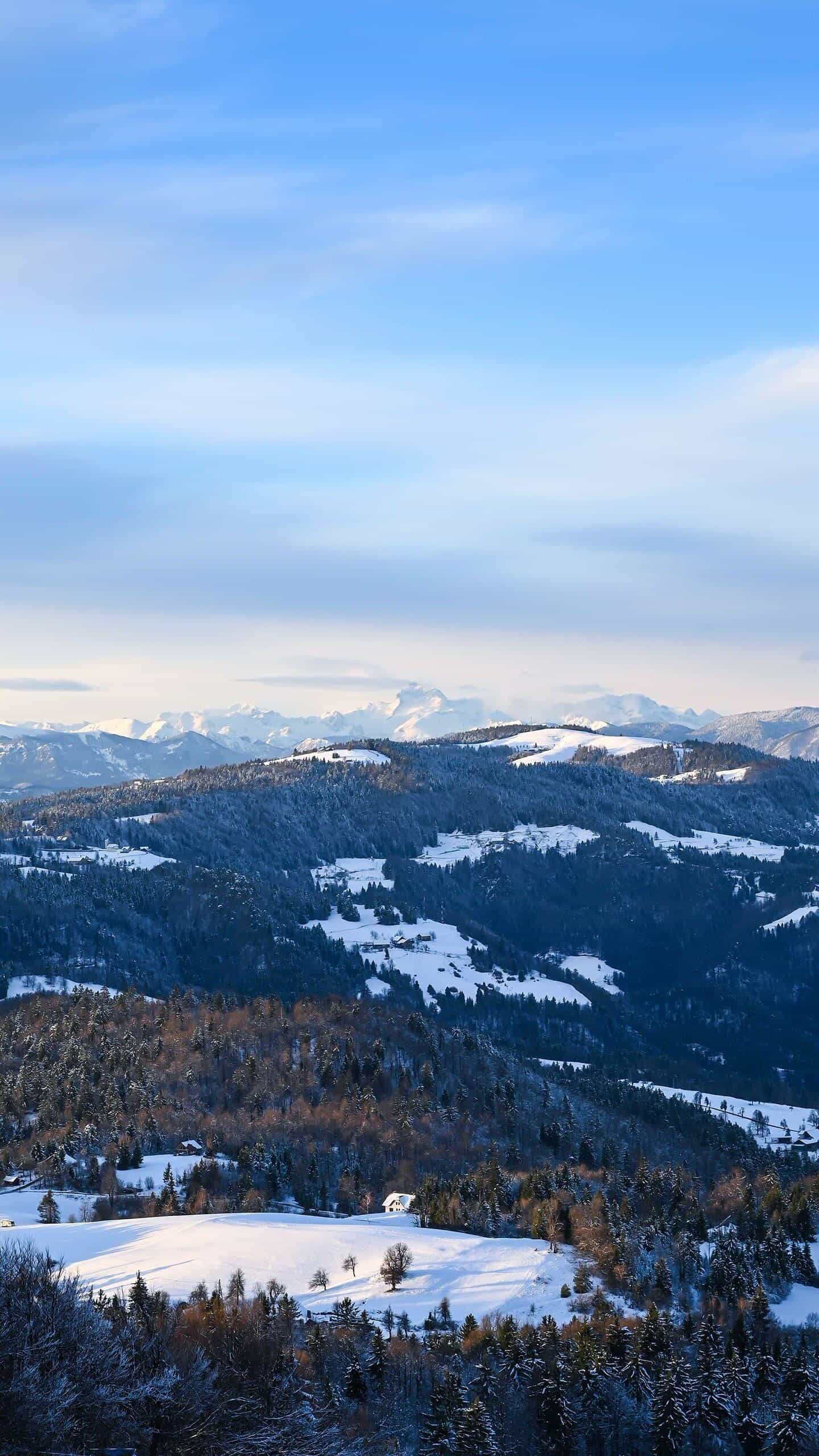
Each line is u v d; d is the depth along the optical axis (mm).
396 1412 186125
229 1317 185000
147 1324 169625
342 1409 180375
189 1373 148375
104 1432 128375
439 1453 179375
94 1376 130625
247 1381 166125
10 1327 125375
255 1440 146125
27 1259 153375
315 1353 190375
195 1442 137875
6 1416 116500
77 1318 137125
